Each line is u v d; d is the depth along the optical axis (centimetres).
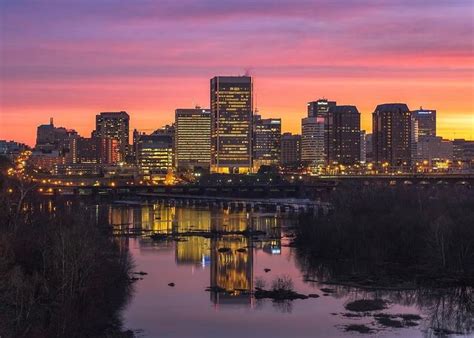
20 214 18312
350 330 12481
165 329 12594
